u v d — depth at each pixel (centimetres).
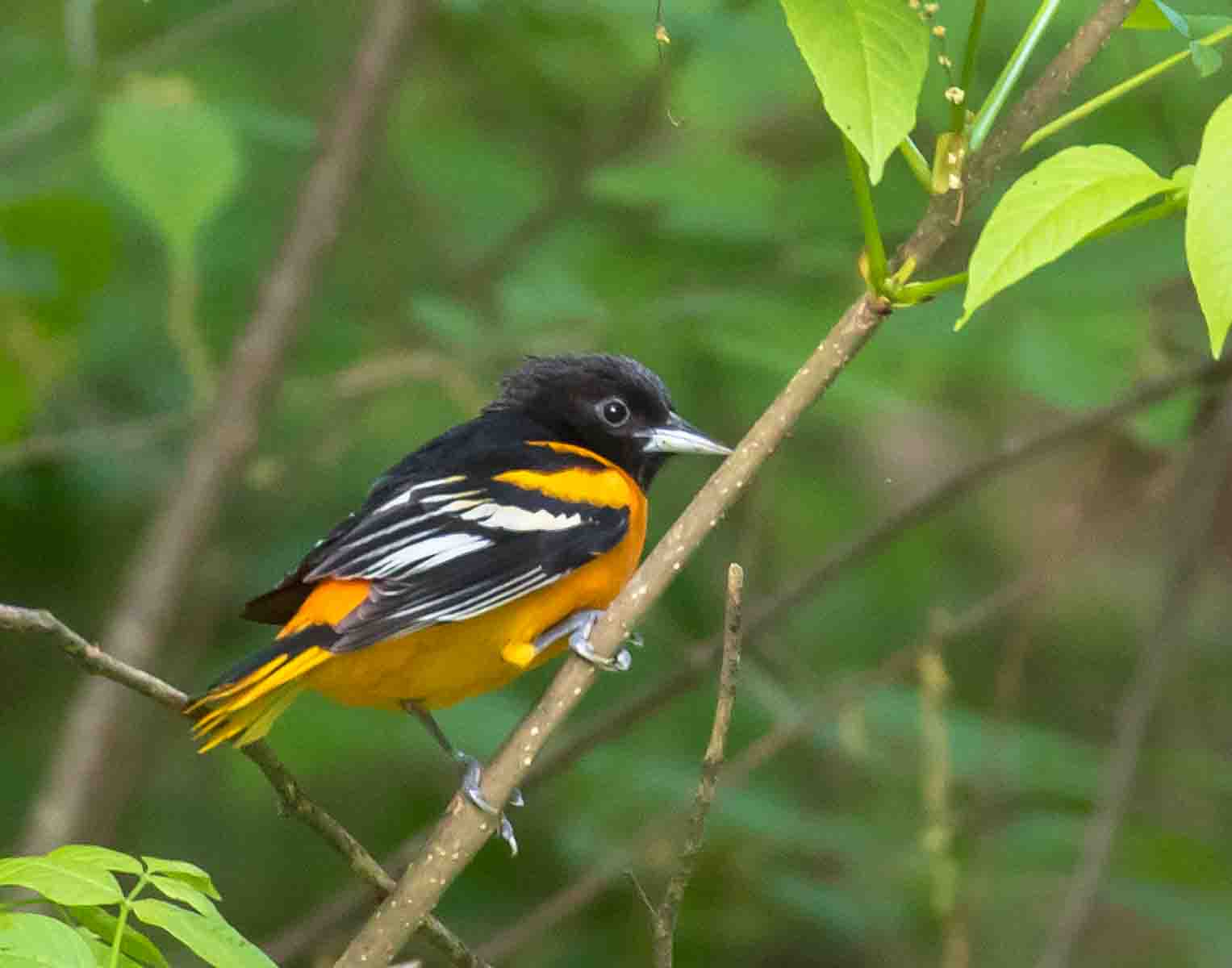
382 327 1345
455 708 1165
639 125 1353
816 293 1117
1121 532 1300
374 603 694
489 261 1313
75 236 1134
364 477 1347
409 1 1189
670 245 1188
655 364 1219
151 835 1336
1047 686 1410
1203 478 1216
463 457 804
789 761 1276
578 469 802
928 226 557
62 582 1388
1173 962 1262
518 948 1118
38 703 1395
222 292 1323
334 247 1180
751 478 582
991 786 1146
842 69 478
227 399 1159
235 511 1369
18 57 1295
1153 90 1084
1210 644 1416
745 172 1141
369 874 608
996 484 1463
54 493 1355
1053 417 1470
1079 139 1112
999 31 1052
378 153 1297
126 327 1296
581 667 597
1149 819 1227
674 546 592
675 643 1255
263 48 1373
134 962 474
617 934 1231
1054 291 1045
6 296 1138
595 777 1195
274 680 639
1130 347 1059
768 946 1229
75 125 1252
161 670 1349
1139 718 1138
